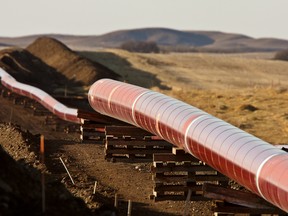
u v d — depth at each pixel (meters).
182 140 44.50
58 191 33.50
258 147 38.19
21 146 57.66
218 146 40.28
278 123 89.75
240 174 38.16
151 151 54.47
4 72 130.25
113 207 37.41
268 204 38.44
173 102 49.78
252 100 111.44
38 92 100.88
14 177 29.80
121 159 55.19
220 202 38.59
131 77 176.75
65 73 166.25
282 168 34.69
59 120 88.25
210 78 196.75
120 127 54.12
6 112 96.62
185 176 44.94
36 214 27.94
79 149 61.66
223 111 101.44
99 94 61.56
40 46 194.62
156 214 41.03
